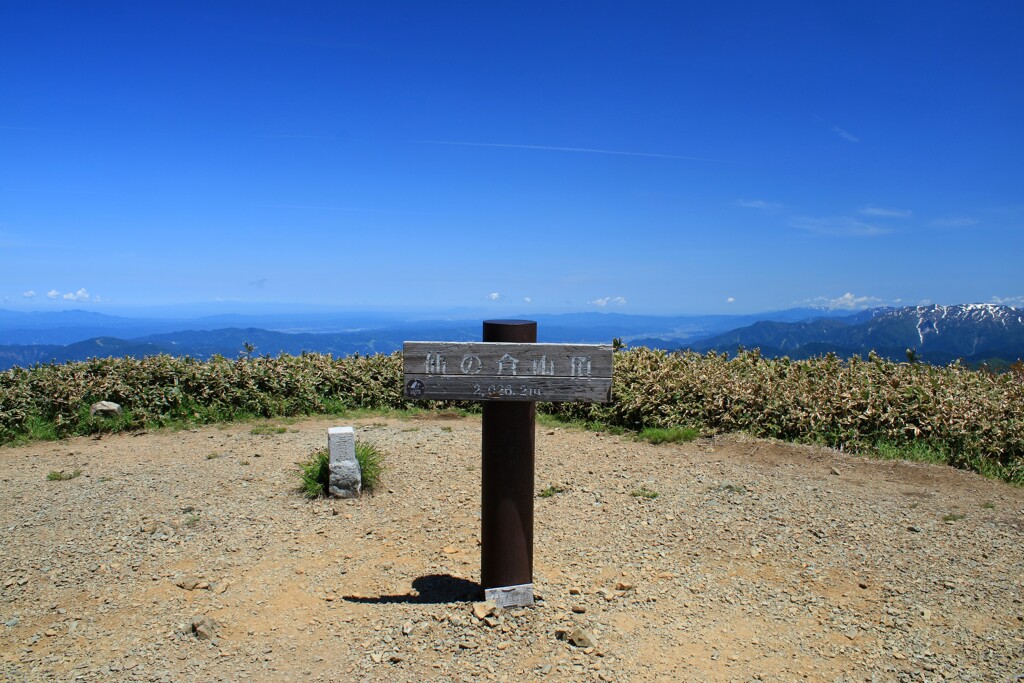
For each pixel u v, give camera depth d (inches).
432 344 158.9
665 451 332.8
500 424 165.0
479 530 232.7
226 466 311.6
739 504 251.0
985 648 157.3
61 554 215.6
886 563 200.8
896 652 156.2
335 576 199.0
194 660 156.8
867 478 282.0
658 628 165.9
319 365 475.8
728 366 434.3
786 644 159.9
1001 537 217.8
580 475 292.7
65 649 164.6
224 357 454.6
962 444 307.0
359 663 153.3
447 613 171.9
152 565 207.8
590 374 159.6
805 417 340.2
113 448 354.3
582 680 144.9
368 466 274.5
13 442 365.7
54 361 426.6
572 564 203.0
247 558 212.2
